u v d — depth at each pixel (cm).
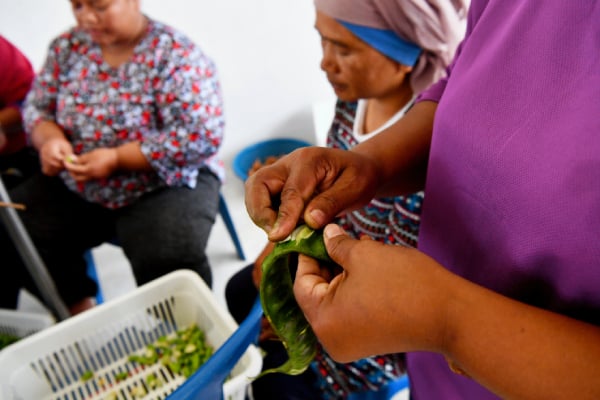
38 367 87
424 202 52
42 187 136
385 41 72
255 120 205
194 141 122
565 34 31
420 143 54
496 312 28
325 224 41
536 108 34
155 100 123
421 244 56
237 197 205
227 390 70
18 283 128
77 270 135
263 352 99
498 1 39
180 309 100
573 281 33
